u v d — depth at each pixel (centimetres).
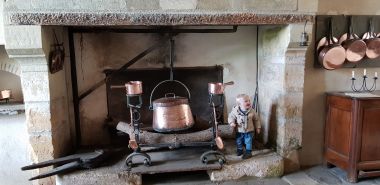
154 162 210
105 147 242
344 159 223
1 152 237
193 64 255
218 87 207
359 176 219
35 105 193
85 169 201
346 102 219
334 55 233
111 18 184
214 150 213
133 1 185
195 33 251
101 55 243
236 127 220
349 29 239
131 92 195
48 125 196
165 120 201
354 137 212
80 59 241
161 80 252
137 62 247
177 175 221
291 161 228
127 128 216
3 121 234
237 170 209
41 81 192
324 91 250
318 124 253
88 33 238
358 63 248
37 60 188
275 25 219
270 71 239
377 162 216
